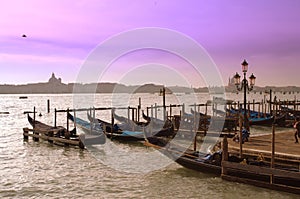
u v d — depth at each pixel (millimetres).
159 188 14156
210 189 13648
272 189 13008
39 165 18859
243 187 13570
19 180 15852
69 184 15086
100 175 16453
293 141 17766
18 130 37031
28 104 108312
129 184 14867
